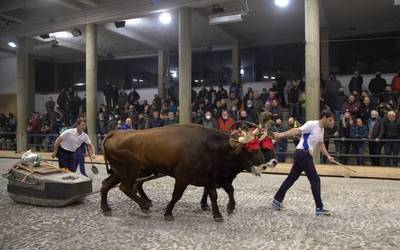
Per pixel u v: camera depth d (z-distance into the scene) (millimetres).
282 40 22766
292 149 15234
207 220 6832
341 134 13766
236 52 23094
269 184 10867
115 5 18219
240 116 14977
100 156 17672
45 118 22812
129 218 6973
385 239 5793
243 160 6734
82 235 5980
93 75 19078
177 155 6555
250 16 19078
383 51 20656
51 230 6246
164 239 5770
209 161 6570
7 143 23297
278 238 5820
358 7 17469
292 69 22641
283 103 18203
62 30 20484
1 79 28953
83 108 23188
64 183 7668
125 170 7020
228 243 5586
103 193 7262
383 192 9625
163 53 25000
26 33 21391
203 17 18188
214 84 24453
